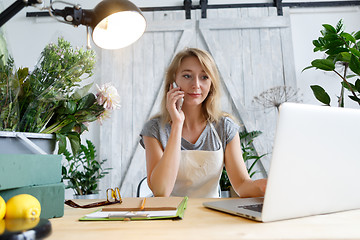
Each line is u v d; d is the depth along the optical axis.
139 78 3.39
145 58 3.43
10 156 0.57
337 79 3.31
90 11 0.71
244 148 3.02
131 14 0.77
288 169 0.56
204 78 1.58
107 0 0.73
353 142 0.63
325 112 0.59
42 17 3.51
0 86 0.62
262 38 3.42
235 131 1.63
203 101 1.69
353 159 0.64
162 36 3.46
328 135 0.59
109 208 0.70
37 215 0.55
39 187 0.62
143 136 1.62
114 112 3.32
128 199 0.91
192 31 3.44
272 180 0.55
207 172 1.54
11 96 0.64
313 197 0.60
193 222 0.57
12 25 3.49
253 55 3.40
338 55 2.04
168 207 0.69
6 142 0.63
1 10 0.66
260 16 3.45
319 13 3.47
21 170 0.59
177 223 0.57
